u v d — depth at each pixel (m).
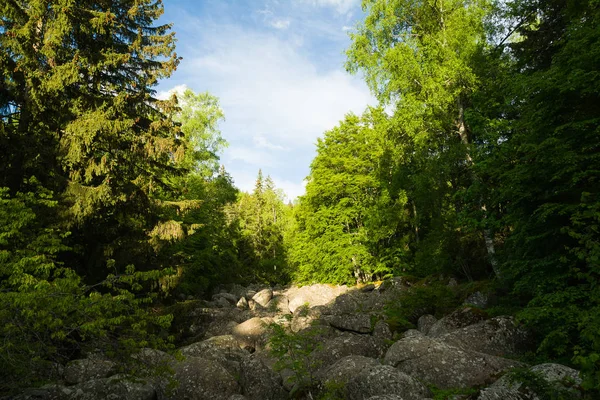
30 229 9.62
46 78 11.74
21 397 7.43
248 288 35.00
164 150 13.70
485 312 11.04
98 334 6.57
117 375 8.73
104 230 13.59
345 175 27.11
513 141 9.80
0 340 6.01
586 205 6.55
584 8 10.10
